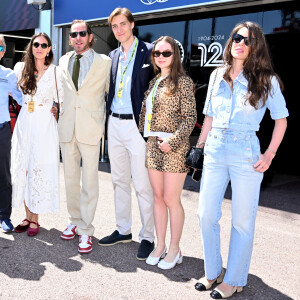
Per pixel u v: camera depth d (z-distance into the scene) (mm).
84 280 2777
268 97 2420
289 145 6629
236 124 2430
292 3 5684
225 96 2484
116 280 2797
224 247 3520
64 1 7668
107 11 6875
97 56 3271
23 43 9891
